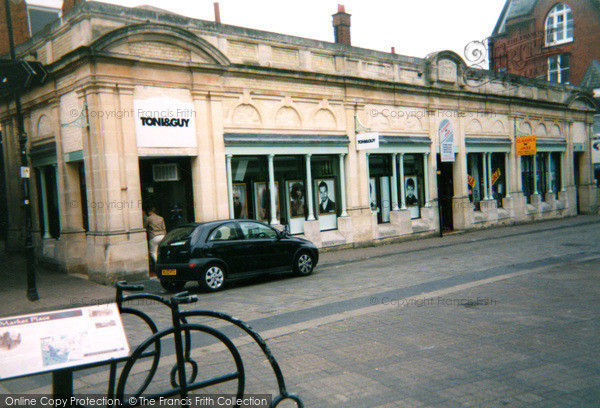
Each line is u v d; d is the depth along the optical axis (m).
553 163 27.59
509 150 23.84
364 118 17.41
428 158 19.88
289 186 15.80
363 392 4.51
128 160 11.92
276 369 3.93
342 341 6.12
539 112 25.64
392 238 18.28
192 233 10.35
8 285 11.74
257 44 14.66
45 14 20.70
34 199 14.96
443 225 21.89
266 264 11.20
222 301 9.21
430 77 19.55
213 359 5.67
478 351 5.52
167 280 10.34
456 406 4.14
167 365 5.54
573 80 35.81
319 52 16.22
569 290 8.52
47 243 14.34
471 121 21.81
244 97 14.20
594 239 16.39
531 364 5.04
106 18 11.82
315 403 4.31
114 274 11.52
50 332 3.28
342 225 16.77
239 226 11.01
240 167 14.59
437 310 7.48
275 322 7.29
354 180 17.06
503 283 9.36
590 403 4.09
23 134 10.12
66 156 12.98
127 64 11.88
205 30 13.54
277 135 14.95
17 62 11.74
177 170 13.34
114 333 3.45
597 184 31.25
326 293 9.37
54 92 12.95
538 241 16.70
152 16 12.58
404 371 4.99
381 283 10.12
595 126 32.53
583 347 5.51
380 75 18.06
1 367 2.98
